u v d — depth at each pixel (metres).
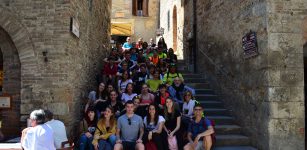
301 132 7.68
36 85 7.53
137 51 13.50
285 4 7.79
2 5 7.63
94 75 10.95
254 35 8.23
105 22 13.54
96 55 11.35
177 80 9.64
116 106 8.42
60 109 7.46
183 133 7.79
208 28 12.05
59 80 7.51
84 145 7.41
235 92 9.62
